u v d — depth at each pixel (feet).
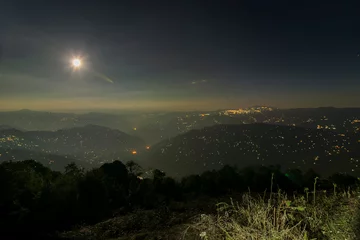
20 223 14.90
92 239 13.47
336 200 13.00
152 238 12.09
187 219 14.82
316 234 9.41
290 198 15.24
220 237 9.61
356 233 8.52
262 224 9.71
